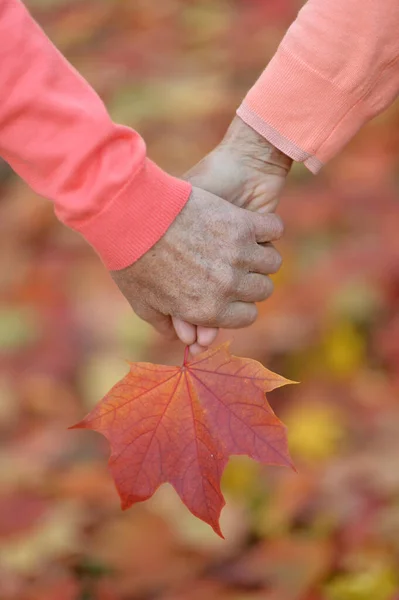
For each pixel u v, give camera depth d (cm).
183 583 254
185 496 165
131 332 350
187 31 545
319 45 188
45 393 332
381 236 371
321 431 301
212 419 165
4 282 388
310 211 388
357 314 339
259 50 512
